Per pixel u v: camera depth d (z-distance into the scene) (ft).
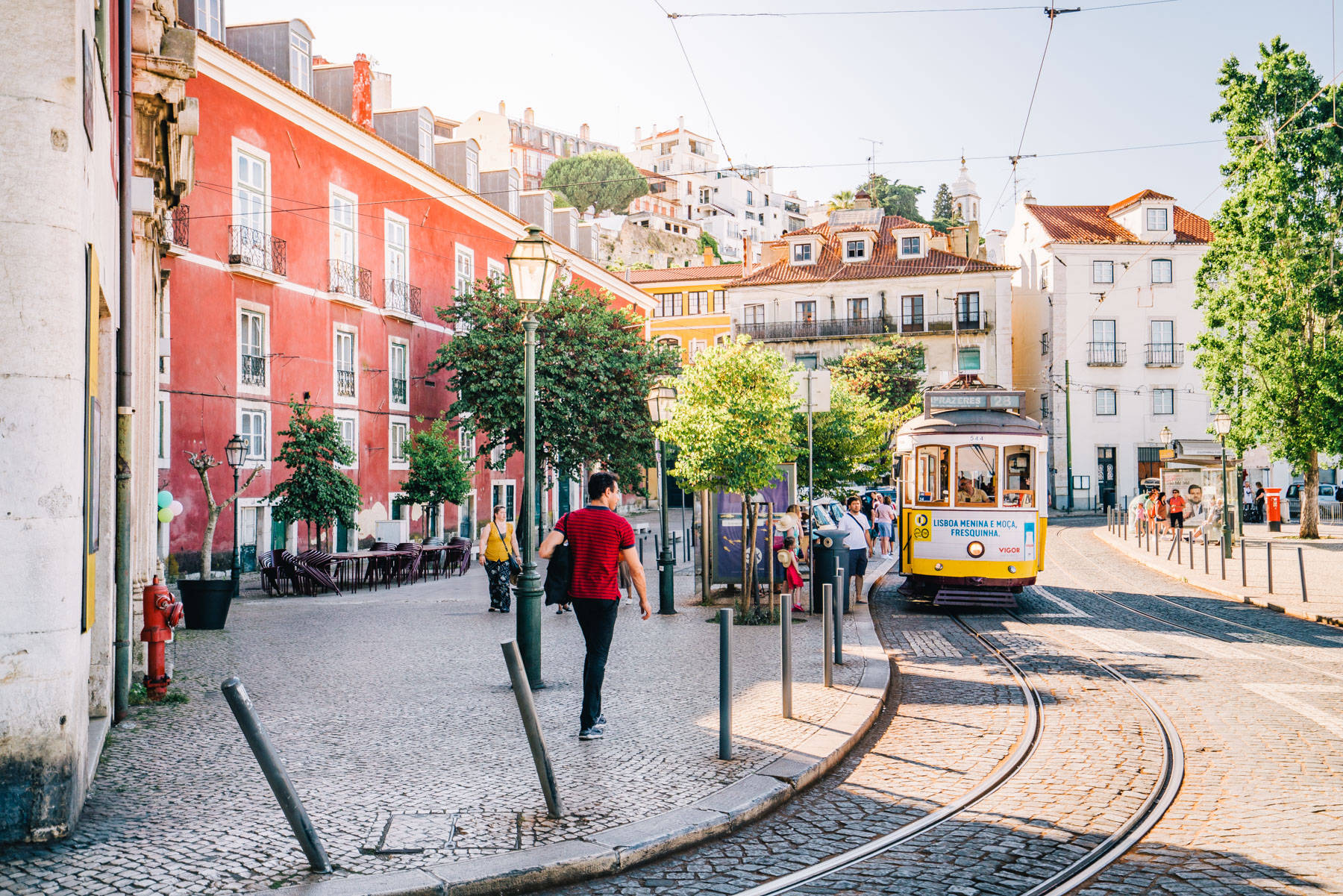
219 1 79.71
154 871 15.78
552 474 105.40
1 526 16.60
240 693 15.78
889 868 16.90
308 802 19.33
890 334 195.21
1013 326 208.13
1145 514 112.68
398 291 102.12
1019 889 15.93
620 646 39.52
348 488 71.56
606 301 103.24
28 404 16.71
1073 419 184.34
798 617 49.67
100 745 22.40
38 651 16.90
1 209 16.61
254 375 80.89
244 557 79.51
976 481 54.03
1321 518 157.69
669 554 51.11
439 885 15.30
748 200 457.68
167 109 32.58
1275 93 113.29
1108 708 29.07
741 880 16.43
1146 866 16.80
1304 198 112.27
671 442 49.11
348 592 68.74
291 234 85.61
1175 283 185.47
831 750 23.26
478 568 92.68
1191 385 184.96
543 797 19.62
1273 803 20.06
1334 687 31.96
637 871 16.84
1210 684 32.53
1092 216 198.49
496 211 121.80
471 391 94.53
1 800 16.74
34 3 16.90
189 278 73.67
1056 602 58.34
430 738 24.58
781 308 203.92
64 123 17.06
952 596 52.42
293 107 84.64
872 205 327.47
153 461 35.58
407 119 107.86
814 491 81.76
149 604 29.17
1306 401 112.27
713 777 21.04
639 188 382.63
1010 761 23.48
